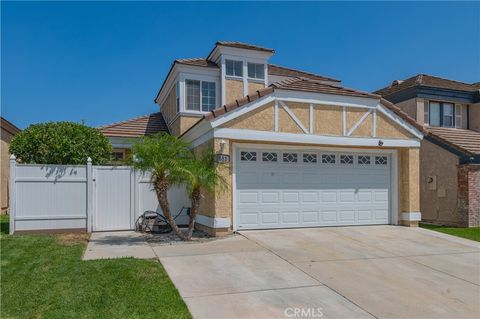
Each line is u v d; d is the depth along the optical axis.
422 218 17.30
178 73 17.20
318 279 7.28
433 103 19.08
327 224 12.89
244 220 11.88
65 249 9.05
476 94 19.31
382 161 13.84
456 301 6.38
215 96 17.62
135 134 18.25
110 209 12.42
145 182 12.84
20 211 11.32
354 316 5.63
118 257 8.44
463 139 17.11
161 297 6.01
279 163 12.38
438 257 9.34
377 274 7.75
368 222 13.50
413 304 6.19
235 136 11.34
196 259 8.42
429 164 17.05
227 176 11.21
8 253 8.63
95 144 13.05
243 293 6.42
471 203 15.24
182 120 16.83
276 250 9.40
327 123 12.55
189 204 13.33
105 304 5.71
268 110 11.82
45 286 6.43
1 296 6.02
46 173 11.59
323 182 12.91
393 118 13.46
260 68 18.14
